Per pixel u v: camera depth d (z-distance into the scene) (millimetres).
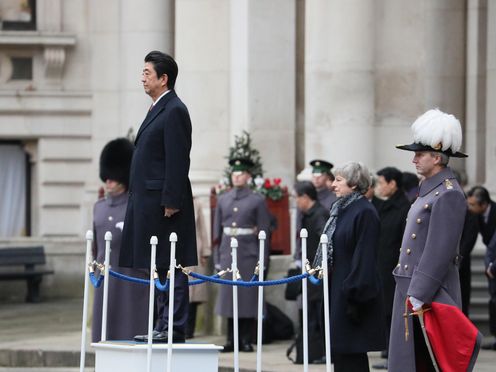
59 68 55656
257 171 44625
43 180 56000
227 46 48094
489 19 47562
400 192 35688
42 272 52906
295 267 37406
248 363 35750
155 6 54656
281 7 46906
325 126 45156
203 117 47969
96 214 33875
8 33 55125
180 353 25359
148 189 27234
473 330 24438
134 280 27422
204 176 47500
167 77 27578
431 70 48594
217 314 38969
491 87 47406
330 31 45125
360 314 27438
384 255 35250
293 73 47094
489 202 38531
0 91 55500
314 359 35406
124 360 25578
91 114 55875
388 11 45750
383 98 45781
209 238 45656
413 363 24859
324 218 35531
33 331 43219
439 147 24844
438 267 24312
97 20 55844
